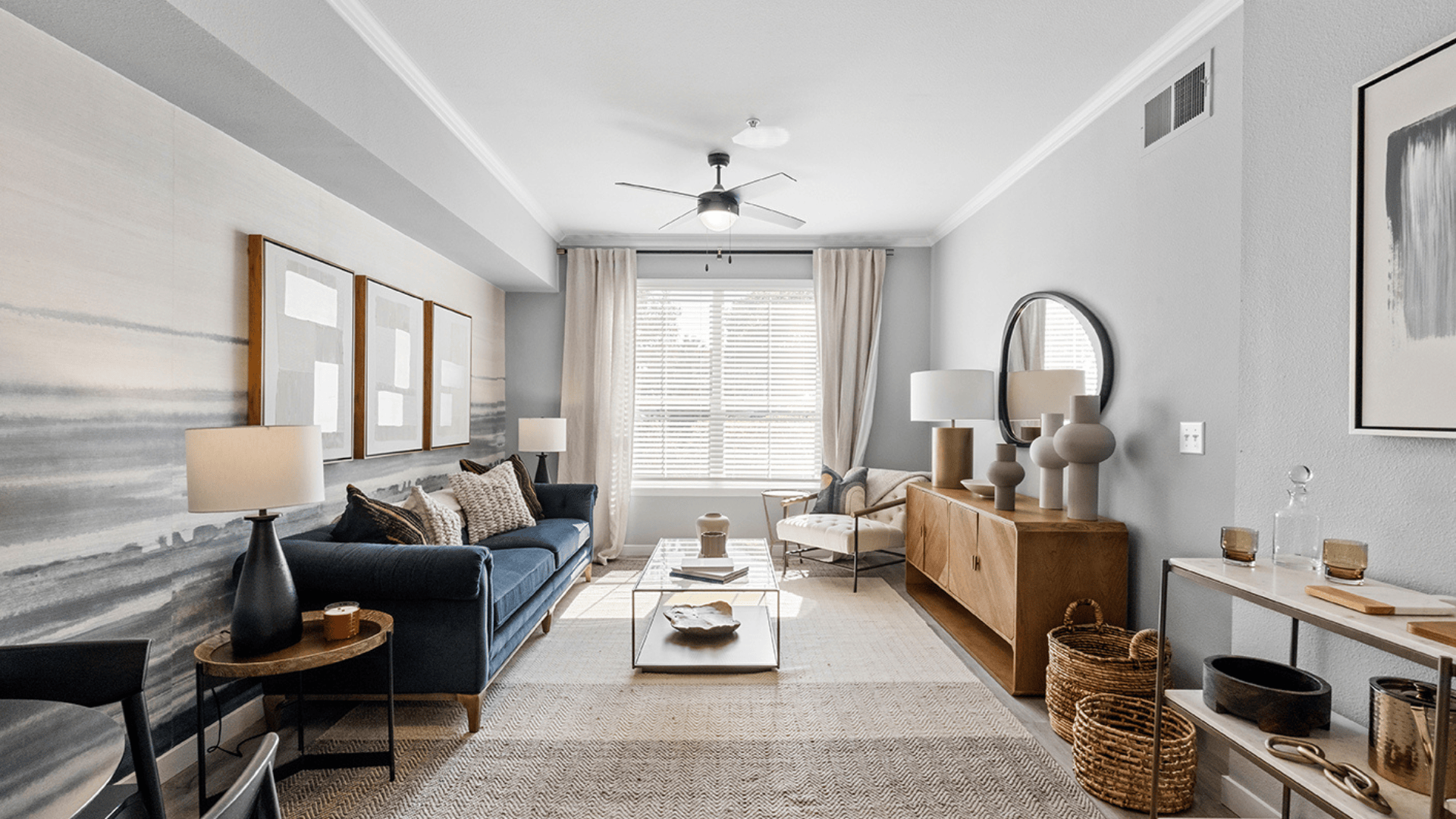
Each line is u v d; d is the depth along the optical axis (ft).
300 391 9.37
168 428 7.22
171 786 6.88
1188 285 8.32
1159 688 5.99
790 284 18.44
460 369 15.14
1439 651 3.68
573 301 17.99
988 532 10.11
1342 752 4.75
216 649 6.54
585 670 10.11
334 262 10.28
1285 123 6.23
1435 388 4.72
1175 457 8.55
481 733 8.07
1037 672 9.11
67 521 6.07
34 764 3.22
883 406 18.30
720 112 10.51
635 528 18.30
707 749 7.72
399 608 7.98
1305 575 5.34
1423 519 4.91
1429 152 4.77
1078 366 10.75
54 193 5.93
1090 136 10.49
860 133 11.29
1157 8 7.84
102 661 4.64
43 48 5.82
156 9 5.42
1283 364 6.23
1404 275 4.95
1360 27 5.44
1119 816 6.48
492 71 9.25
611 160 12.57
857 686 9.51
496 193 13.08
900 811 6.57
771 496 17.10
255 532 6.50
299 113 7.35
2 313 5.51
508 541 12.12
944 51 8.75
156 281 7.05
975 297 15.12
